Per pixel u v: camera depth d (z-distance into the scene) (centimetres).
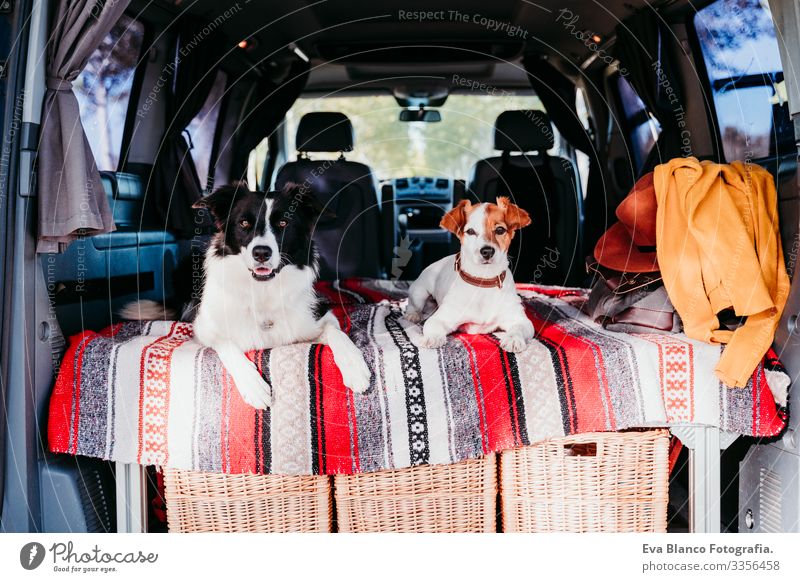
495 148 407
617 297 266
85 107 318
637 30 338
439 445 229
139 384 233
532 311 312
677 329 256
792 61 227
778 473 238
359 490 233
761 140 276
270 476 233
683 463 300
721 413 233
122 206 329
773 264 237
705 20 301
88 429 236
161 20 332
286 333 254
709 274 236
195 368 231
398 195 439
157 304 336
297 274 265
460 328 269
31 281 235
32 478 233
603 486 237
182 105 368
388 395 229
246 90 399
